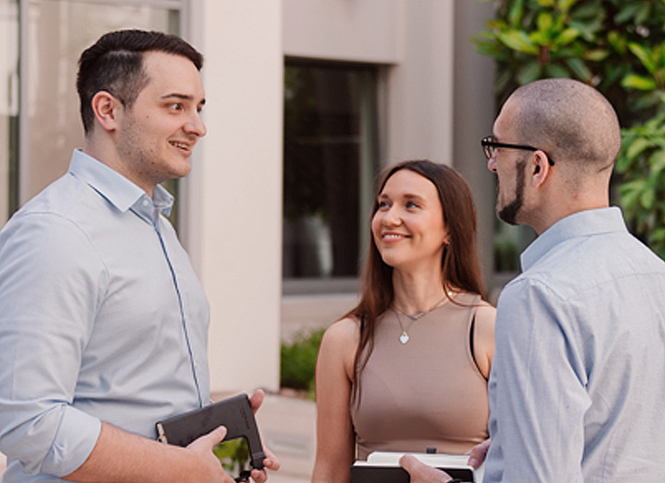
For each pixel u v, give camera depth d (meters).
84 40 4.81
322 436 2.30
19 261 1.56
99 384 1.65
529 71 5.53
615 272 1.43
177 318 1.79
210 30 4.83
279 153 5.07
